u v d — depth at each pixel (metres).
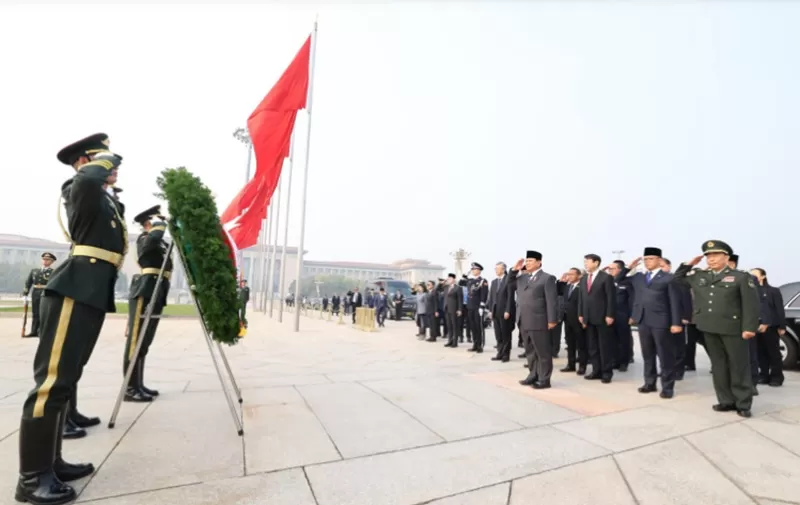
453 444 3.42
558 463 3.11
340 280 84.88
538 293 5.91
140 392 4.40
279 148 13.39
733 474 3.01
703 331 4.98
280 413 4.10
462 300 10.83
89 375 5.57
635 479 2.88
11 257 78.44
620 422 4.23
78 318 2.56
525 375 6.75
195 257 3.63
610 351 6.60
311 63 14.64
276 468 2.83
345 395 4.92
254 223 16.61
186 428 3.56
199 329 12.87
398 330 16.03
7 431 3.30
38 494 2.23
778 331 6.83
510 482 2.76
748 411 4.62
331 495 2.49
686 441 3.70
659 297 5.71
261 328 14.74
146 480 2.58
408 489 2.61
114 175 2.93
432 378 6.18
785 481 2.91
